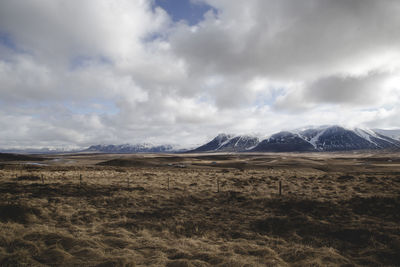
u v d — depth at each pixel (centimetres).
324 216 1514
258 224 1434
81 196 2077
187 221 1478
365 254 1034
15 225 1259
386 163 10825
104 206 1806
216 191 2398
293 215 1557
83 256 929
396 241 1105
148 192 2298
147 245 1098
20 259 859
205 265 884
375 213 1532
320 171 6988
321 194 2136
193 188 2564
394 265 938
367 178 3288
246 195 2159
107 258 905
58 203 1816
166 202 1928
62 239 1083
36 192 2120
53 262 865
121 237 1199
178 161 11856
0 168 5531
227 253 1008
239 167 8475
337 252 1059
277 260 955
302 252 1034
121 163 9269
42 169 5328
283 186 2750
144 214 1620
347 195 2039
